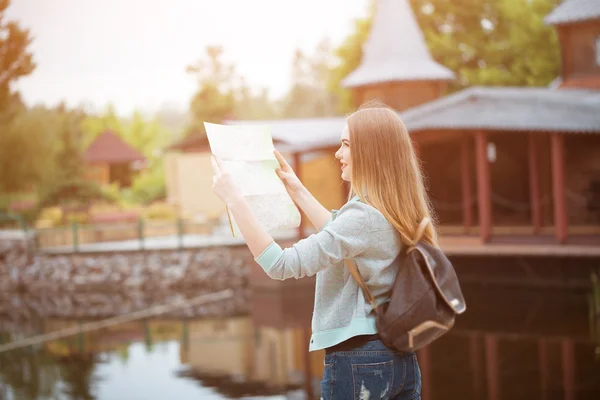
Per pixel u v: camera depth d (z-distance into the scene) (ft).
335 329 7.77
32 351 38.24
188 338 39.93
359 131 7.97
